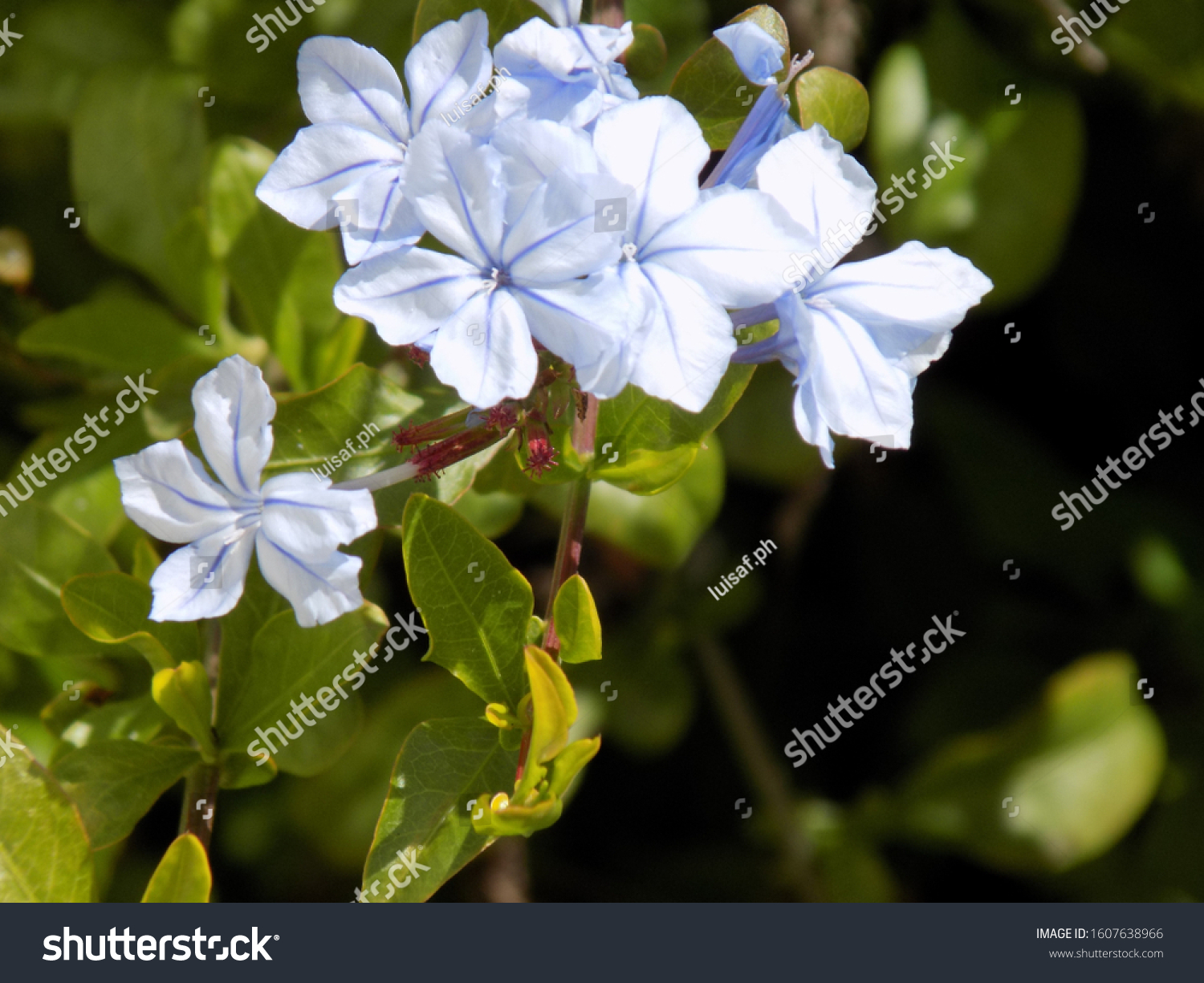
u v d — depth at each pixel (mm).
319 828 346
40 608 312
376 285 272
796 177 275
